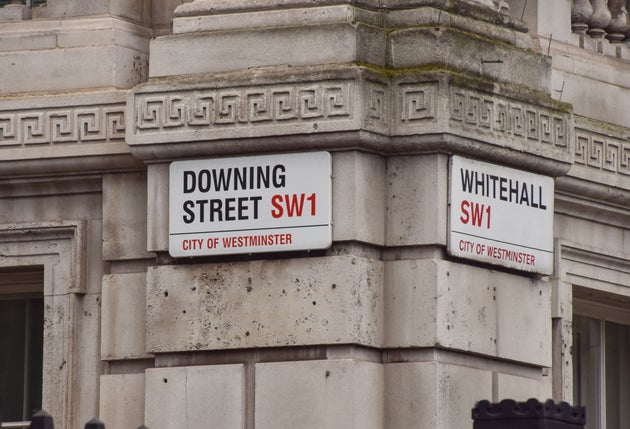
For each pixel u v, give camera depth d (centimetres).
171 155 2592
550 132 2672
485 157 2588
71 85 2705
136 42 2723
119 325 2652
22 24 2744
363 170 2520
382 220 2547
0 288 2825
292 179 2538
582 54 2895
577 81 2864
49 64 2716
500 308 2619
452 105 2527
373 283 2531
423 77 2520
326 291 2514
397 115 2531
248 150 2555
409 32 2547
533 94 2652
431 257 2527
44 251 2722
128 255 2658
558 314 2809
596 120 2881
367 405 2514
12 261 2738
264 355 2550
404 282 2533
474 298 2577
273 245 2539
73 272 2698
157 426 2588
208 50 2592
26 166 2700
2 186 2738
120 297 2653
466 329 2559
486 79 2592
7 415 2819
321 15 2555
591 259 2883
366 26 2539
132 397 2638
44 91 2711
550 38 2770
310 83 2523
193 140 2570
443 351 2534
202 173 2580
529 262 2656
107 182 2678
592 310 3011
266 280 2545
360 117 2500
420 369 2520
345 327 2502
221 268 2570
